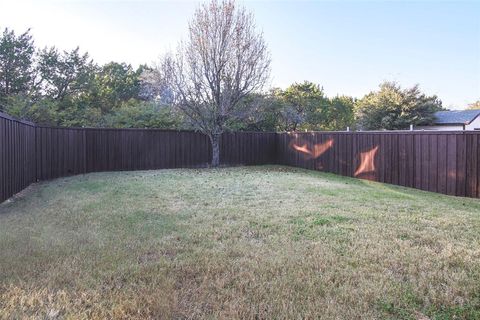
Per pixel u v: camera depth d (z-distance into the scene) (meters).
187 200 6.39
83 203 6.11
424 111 25.64
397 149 9.31
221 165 14.88
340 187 8.18
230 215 5.12
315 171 12.80
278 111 21.09
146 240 3.87
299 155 14.22
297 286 2.69
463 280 2.79
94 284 2.71
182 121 14.50
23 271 2.95
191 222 4.71
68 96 18.83
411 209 5.60
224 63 13.93
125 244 3.72
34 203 6.24
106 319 2.22
